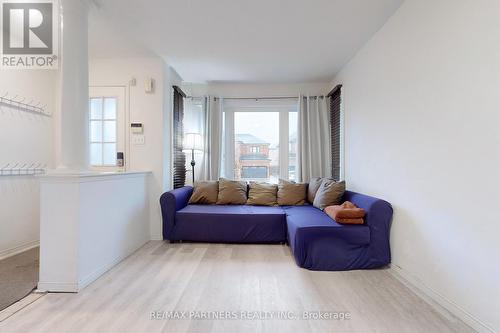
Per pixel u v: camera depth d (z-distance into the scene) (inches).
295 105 168.6
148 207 128.0
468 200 60.4
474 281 59.2
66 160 81.7
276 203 145.4
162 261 100.3
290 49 117.9
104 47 116.7
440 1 68.2
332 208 109.1
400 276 87.4
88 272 81.3
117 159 128.7
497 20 53.3
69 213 76.5
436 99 70.2
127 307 68.1
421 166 76.5
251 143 172.7
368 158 110.6
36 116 122.0
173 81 143.9
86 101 85.9
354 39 108.7
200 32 103.0
